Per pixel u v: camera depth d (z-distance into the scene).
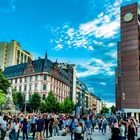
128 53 116.62
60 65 160.38
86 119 26.31
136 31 116.06
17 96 113.38
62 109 119.25
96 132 39.22
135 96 111.31
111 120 37.19
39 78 124.88
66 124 32.00
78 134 15.73
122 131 19.78
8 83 79.50
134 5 118.12
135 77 113.12
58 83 137.00
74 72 165.62
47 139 26.75
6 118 26.98
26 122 23.72
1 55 172.75
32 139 25.92
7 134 29.50
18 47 178.25
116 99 128.00
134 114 110.12
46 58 128.38
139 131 45.69
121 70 117.06
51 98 110.50
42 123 22.52
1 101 70.12
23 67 135.25
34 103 109.38
